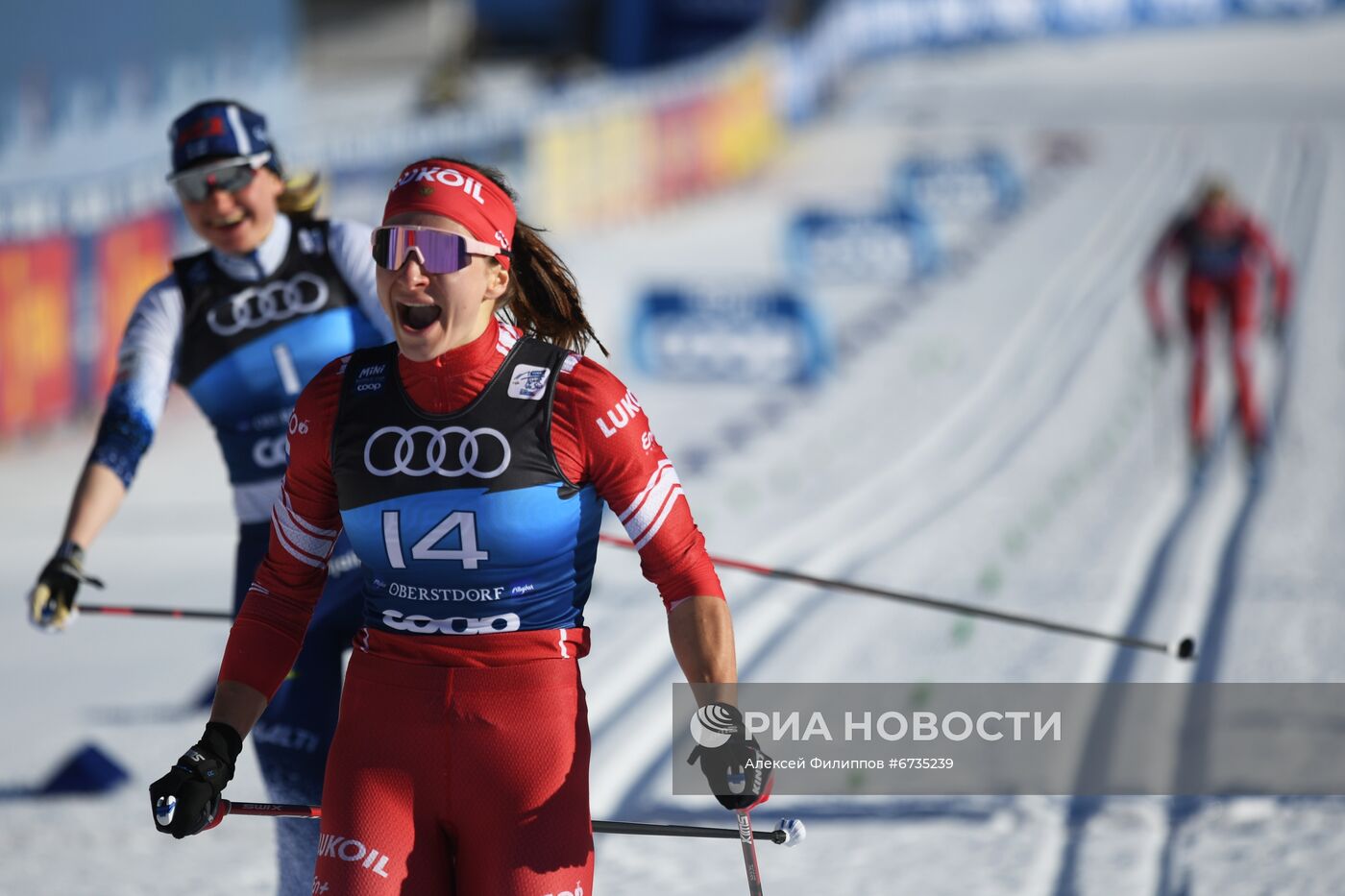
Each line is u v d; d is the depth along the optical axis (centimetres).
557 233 7075
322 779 1111
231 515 3406
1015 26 14388
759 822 1530
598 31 14388
